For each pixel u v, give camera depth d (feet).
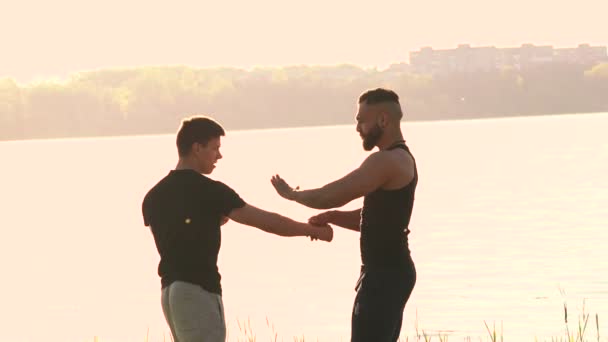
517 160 395.34
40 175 444.96
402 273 30.25
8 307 99.96
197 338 29.14
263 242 155.63
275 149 597.52
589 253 124.36
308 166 393.70
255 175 339.36
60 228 200.23
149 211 30.04
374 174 29.71
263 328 80.18
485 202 215.72
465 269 112.88
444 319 80.12
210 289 29.45
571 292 92.68
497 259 121.19
